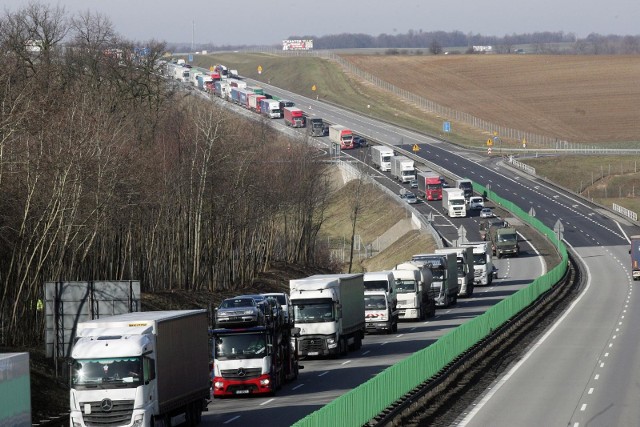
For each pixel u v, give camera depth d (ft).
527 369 547.90
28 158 617.62
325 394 470.80
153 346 364.17
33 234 597.93
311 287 614.34
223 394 471.62
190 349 395.96
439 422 399.44
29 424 324.80
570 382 499.92
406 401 404.57
